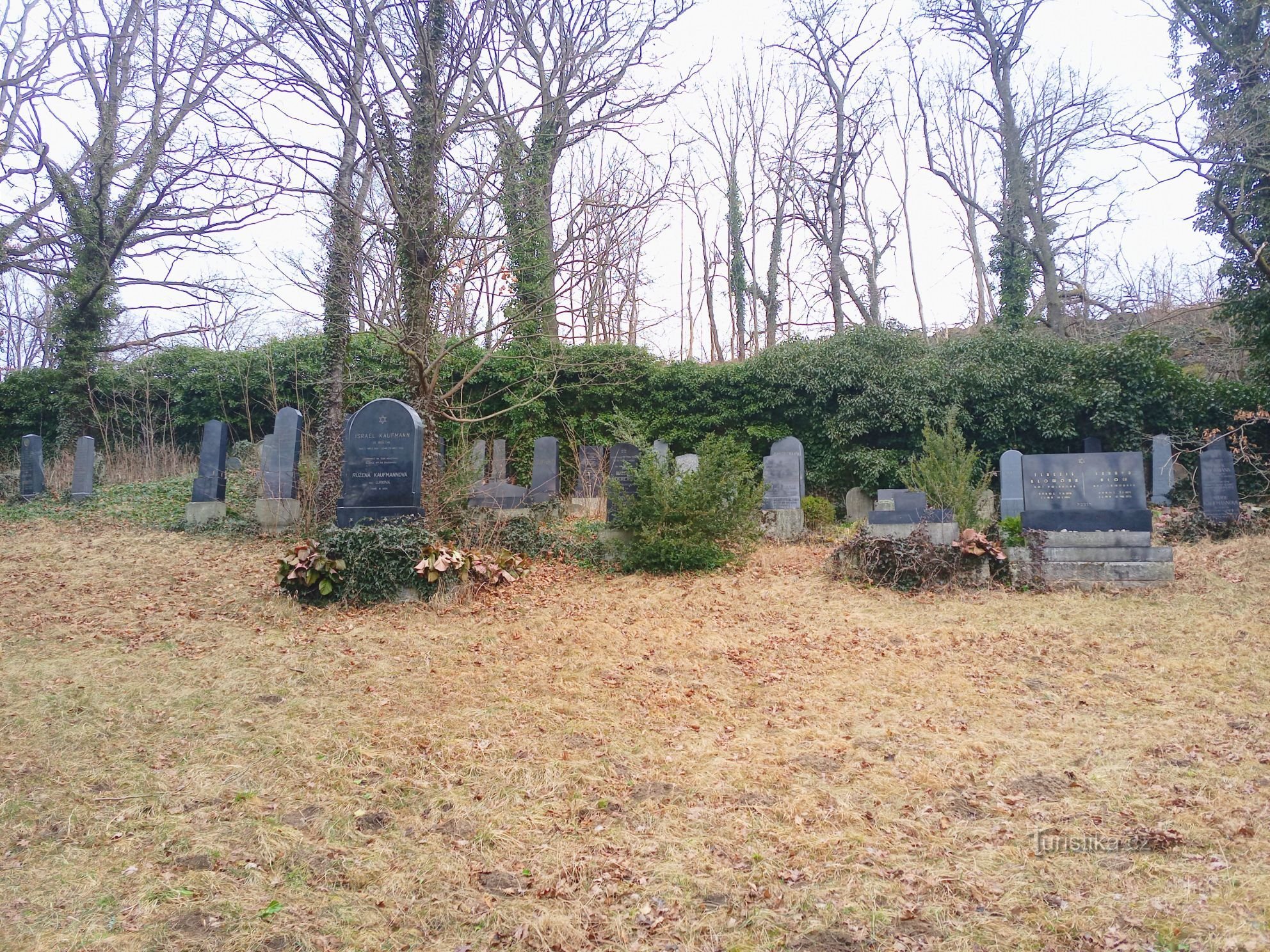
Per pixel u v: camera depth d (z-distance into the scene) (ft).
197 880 13.05
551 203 46.50
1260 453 51.60
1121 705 20.35
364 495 33.37
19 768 16.79
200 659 23.84
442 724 19.31
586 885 13.08
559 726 19.48
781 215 107.24
